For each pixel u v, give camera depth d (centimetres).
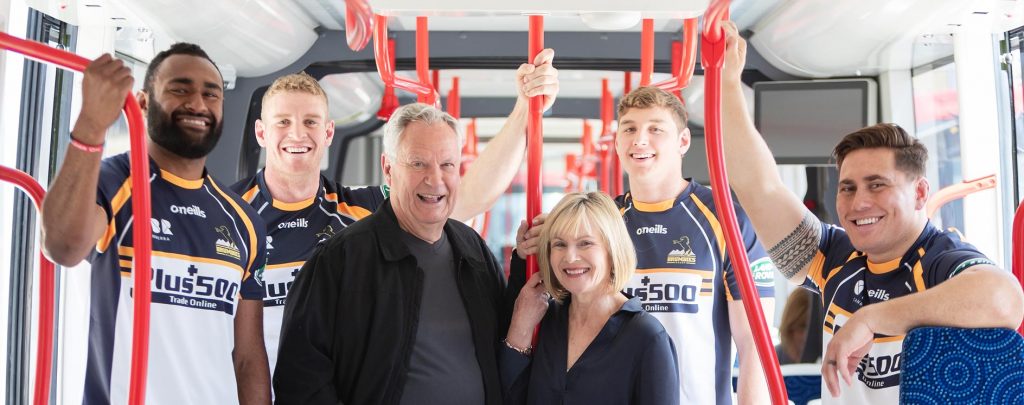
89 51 293
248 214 254
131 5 273
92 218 189
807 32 344
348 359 231
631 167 295
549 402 231
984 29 310
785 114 383
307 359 229
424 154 231
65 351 284
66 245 191
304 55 375
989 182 307
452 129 237
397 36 382
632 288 295
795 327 419
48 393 205
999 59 314
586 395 228
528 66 223
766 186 238
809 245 245
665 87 253
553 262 229
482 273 245
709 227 297
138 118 170
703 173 480
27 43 160
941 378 177
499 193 296
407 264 234
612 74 461
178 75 230
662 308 292
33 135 271
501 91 518
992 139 314
